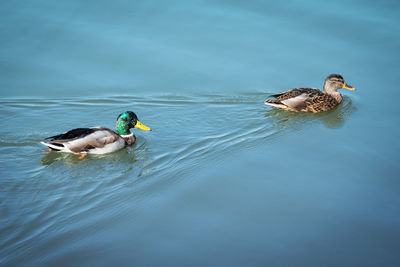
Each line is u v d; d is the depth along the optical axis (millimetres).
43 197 4664
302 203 4621
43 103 5348
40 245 4434
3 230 4492
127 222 4539
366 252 4410
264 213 4574
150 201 4645
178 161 4910
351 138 5066
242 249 4422
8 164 4879
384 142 5020
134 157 4973
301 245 4438
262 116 5297
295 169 4828
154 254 4402
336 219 4543
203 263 4367
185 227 4512
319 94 5367
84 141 4961
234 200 4641
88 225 4523
